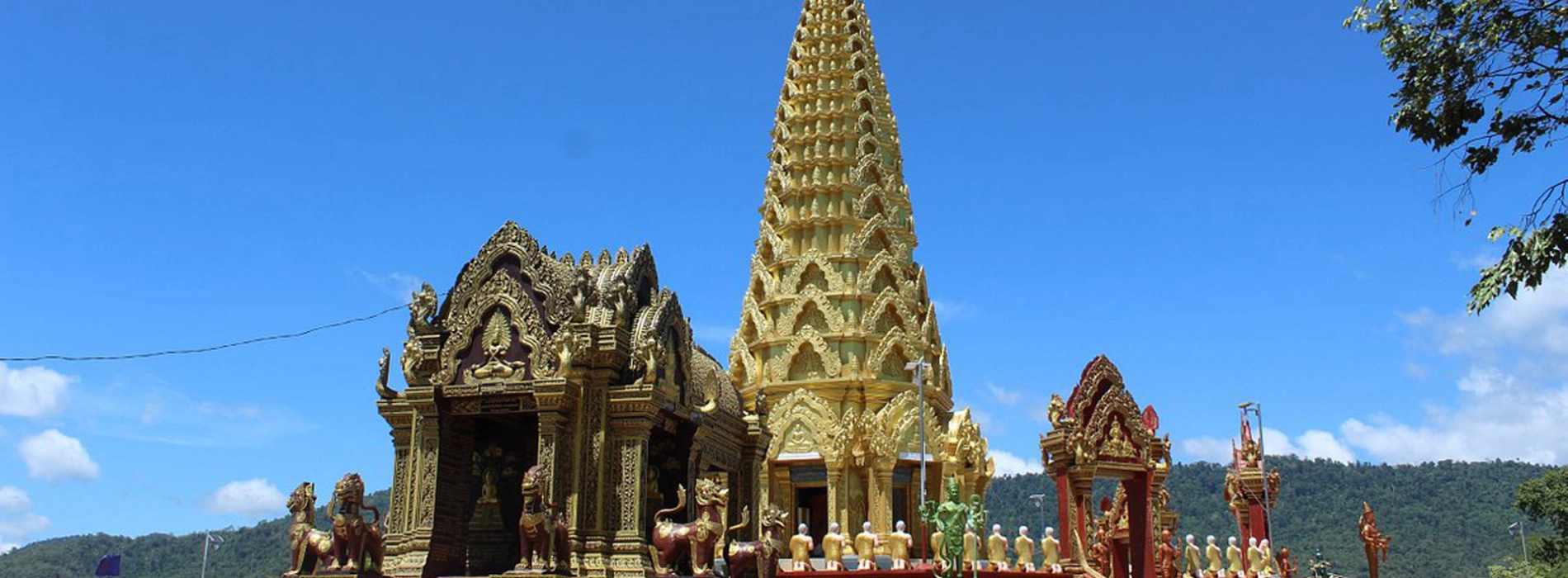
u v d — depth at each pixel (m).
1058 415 53.81
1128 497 55.47
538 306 37.28
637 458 35.62
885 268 71.06
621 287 36.94
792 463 66.06
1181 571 64.69
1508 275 22.84
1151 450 56.66
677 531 35.97
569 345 35.56
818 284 70.88
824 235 72.38
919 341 70.12
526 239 37.91
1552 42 23.66
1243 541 68.62
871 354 68.31
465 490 38.34
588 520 35.25
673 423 40.56
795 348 69.00
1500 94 24.45
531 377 36.38
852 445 65.00
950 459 66.19
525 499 33.00
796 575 51.81
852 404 67.69
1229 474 71.31
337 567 35.22
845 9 78.88
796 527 65.81
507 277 37.59
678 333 40.00
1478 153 24.67
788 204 74.25
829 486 64.81
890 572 53.72
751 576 39.09
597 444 35.72
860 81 76.62
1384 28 25.36
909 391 67.56
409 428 38.09
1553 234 22.47
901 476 66.19
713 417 44.06
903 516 66.19
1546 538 105.50
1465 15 24.31
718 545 40.47
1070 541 52.56
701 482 36.50
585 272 36.69
